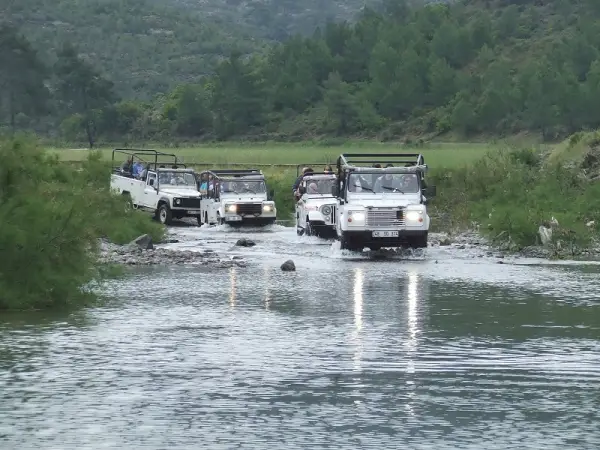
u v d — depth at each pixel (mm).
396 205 47594
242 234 63719
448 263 44250
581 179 65000
